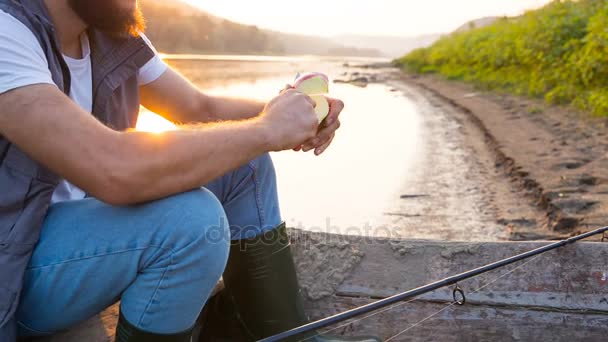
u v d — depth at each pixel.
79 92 1.25
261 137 1.14
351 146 5.69
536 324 1.61
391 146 5.74
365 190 4.09
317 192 4.04
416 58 27.80
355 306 1.69
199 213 1.08
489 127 6.58
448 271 1.72
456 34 25.20
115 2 1.17
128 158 1.02
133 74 1.41
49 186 1.10
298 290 1.53
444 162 5.02
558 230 3.21
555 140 5.48
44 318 1.14
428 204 3.80
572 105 7.51
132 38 1.31
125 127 1.41
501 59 12.85
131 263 1.09
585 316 1.60
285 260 1.49
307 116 1.21
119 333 1.16
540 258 1.68
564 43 9.34
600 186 3.87
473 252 1.75
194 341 1.54
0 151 1.06
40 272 1.09
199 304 1.14
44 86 1.01
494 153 5.32
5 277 1.04
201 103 1.66
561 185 3.94
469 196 3.97
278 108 1.19
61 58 1.13
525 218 3.48
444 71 19.11
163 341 1.13
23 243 1.07
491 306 1.64
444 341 1.63
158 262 1.09
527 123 6.70
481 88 12.19
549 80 9.29
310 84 1.45
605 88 7.23
